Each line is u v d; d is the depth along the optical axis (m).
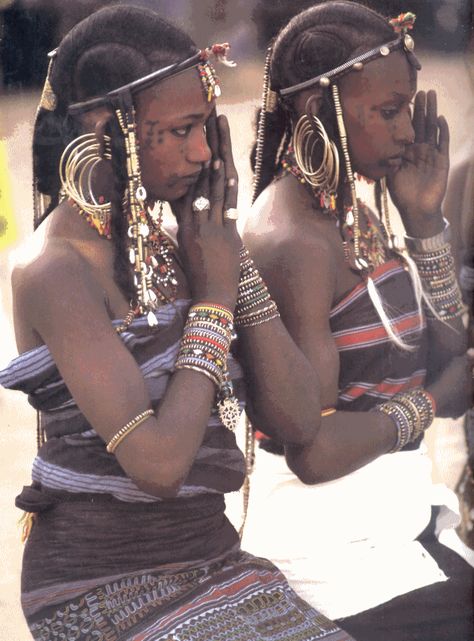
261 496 5.18
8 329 4.62
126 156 4.21
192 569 4.42
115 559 4.36
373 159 4.94
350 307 4.97
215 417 4.45
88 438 4.26
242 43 4.85
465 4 5.10
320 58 4.77
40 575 4.41
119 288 4.23
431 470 5.58
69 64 4.21
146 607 4.26
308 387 4.68
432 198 5.25
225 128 4.40
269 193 5.01
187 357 4.20
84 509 4.34
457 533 5.63
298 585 5.04
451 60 5.19
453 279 5.35
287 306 4.87
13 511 5.20
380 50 4.77
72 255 4.16
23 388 4.23
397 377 5.12
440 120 5.24
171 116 4.21
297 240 4.84
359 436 4.92
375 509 5.07
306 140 4.90
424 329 5.30
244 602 4.36
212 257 4.34
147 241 4.36
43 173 4.36
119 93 4.16
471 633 5.02
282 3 4.80
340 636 4.39
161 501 4.37
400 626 4.99
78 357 4.07
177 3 4.62
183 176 4.30
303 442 4.73
